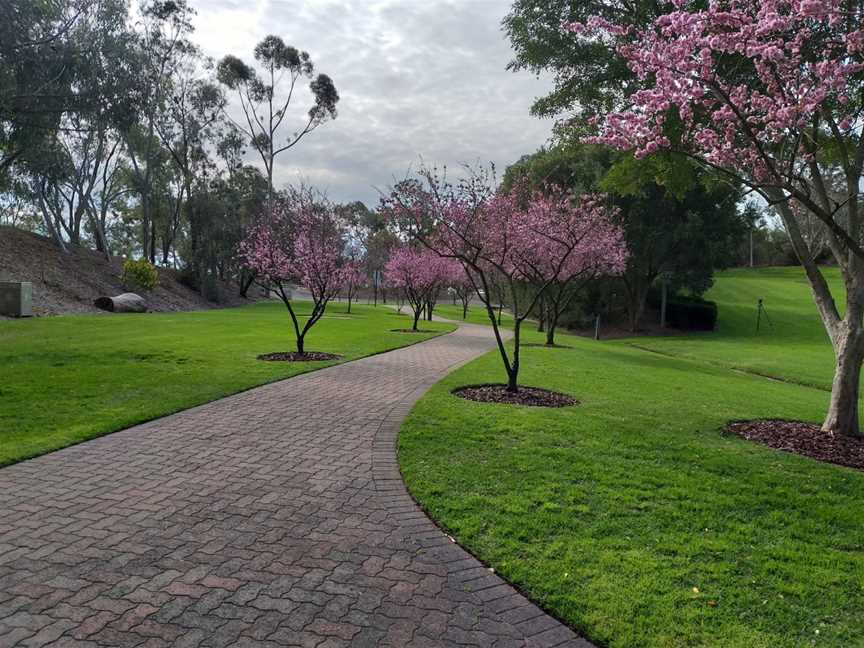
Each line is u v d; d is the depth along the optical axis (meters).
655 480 4.92
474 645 2.71
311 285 13.16
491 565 3.47
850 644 2.78
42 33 13.63
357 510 4.26
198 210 39.47
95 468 5.02
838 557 3.66
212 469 5.08
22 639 2.63
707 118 7.20
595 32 8.17
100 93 14.42
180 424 6.56
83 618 2.81
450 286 37.38
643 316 36.44
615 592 3.16
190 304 36.19
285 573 3.32
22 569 3.27
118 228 57.34
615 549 3.67
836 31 5.67
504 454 5.57
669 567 3.45
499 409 7.60
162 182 45.38
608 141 6.39
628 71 8.83
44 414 6.65
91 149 34.56
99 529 3.83
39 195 31.28
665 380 11.59
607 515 4.20
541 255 17.06
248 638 2.70
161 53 36.62
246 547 3.63
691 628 2.86
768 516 4.30
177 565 3.38
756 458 5.78
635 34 7.90
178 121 40.50
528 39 9.55
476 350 15.59
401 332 20.75
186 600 3.01
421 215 10.12
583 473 5.06
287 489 4.65
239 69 42.34
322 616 2.90
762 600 3.13
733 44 5.24
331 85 45.81
